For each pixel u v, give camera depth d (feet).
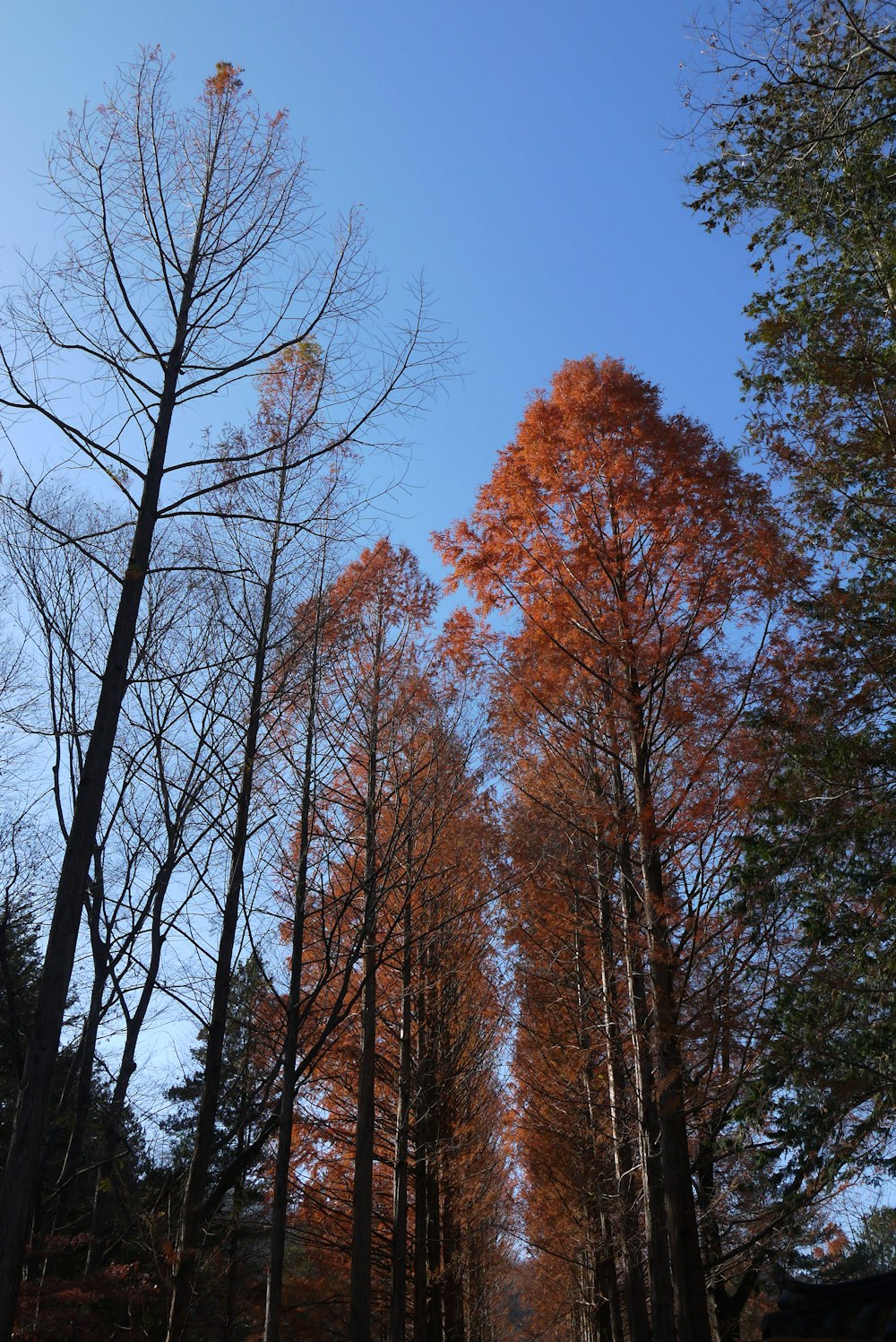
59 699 50.83
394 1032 65.57
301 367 50.34
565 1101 64.23
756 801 42.45
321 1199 64.85
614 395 49.03
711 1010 41.68
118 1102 52.85
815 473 43.68
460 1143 70.79
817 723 42.22
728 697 45.73
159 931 54.49
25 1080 25.59
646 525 48.01
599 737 50.72
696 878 46.57
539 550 49.78
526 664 49.70
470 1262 99.19
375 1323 87.35
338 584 58.95
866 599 42.24
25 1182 24.52
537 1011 66.74
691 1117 49.90
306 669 52.34
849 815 39.45
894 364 40.68
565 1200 73.56
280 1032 50.62
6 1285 23.47
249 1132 64.69
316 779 51.06
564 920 57.47
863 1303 35.47
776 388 43.55
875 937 38.58
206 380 37.29
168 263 38.29
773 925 43.68
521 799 55.16
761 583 45.47
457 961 67.87
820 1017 38.60
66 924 27.45
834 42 34.55
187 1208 42.04
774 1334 36.32
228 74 41.37
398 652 59.93
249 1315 73.46
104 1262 59.77
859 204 39.70
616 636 48.14
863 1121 40.14
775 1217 50.62
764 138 37.81
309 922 54.19
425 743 60.44
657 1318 42.75
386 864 51.06
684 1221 41.01
